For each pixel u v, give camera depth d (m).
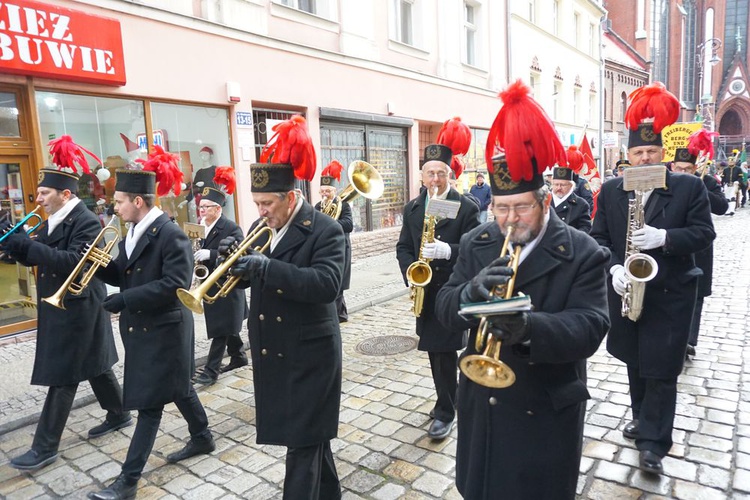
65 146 3.65
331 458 2.73
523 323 1.64
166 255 3.11
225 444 3.68
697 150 5.20
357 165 4.46
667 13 49.69
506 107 1.79
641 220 3.01
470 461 2.00
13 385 4.68
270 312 2.53
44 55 5.84
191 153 7.86
